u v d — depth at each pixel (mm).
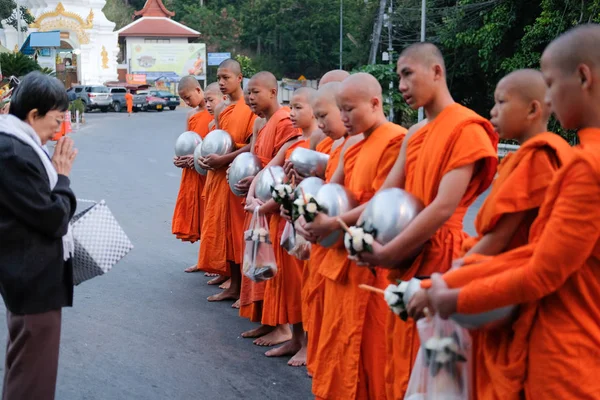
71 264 3572
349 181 3902
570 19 15688
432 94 3260
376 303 3645
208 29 64312
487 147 3061
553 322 2420
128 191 12797
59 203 3324
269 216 5160
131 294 6691
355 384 3682
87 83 48219
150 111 44562
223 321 5941
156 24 58125
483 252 2674
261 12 59719
